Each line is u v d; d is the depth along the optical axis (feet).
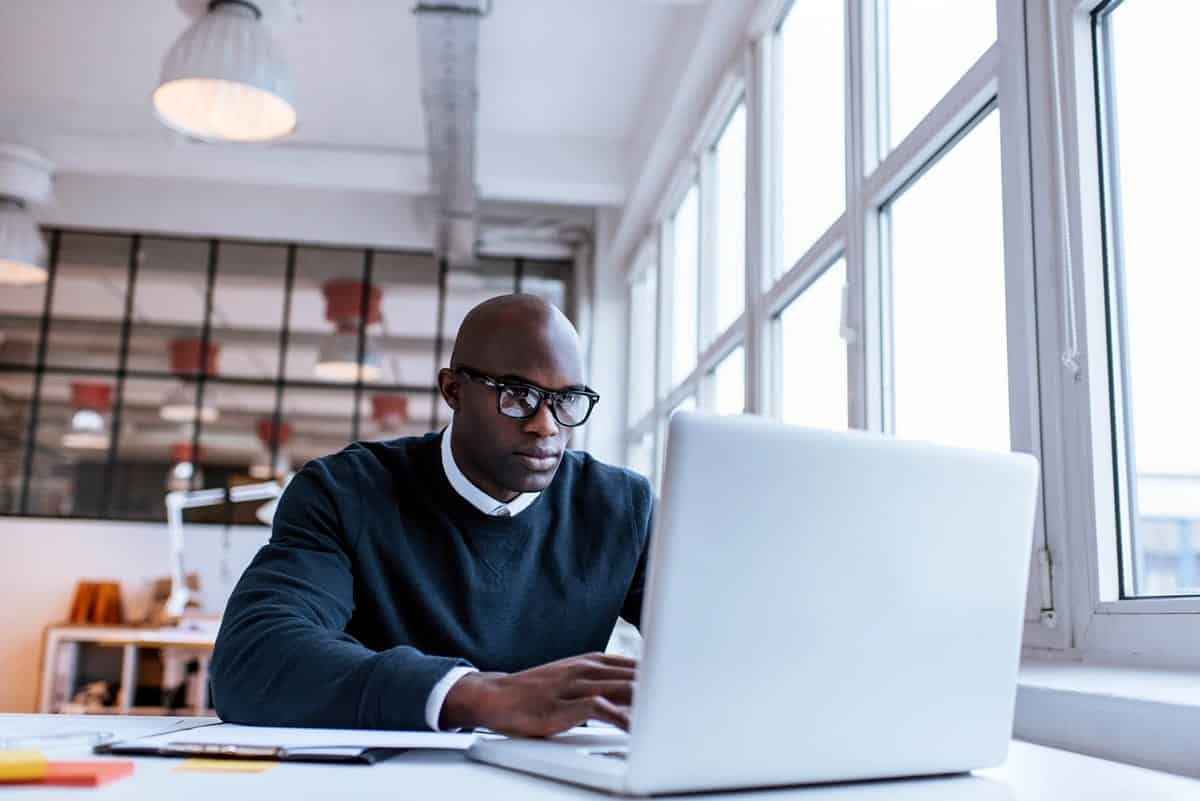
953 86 6.84
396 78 15.89
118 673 17.67
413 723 2.97
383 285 20.31
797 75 10.80
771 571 2.39
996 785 2.70
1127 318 5.21
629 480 5.14
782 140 11.08
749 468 2.35
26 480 19.10
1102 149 5.36
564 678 2.84
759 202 11.03
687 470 2.29
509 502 4.66
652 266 18.33
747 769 2.41
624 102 16.48
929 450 2.61
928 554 2.62
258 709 3.26
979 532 2.71
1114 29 5.47
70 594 18.72
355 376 19.99
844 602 2.49
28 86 16.63
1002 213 5.95
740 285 12.82
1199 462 4.75
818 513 2.44
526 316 4.41
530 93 16.26
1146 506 5.01
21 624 18.53
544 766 2.53
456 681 3.00
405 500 4.61
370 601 4.40
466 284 20.47
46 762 2.36
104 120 17.29
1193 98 4.98
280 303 20.06
